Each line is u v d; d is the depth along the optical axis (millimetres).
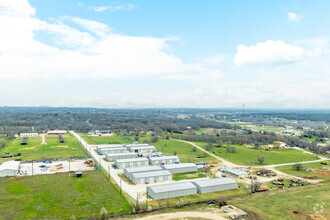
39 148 172625
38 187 92812
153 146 186375
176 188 89000
